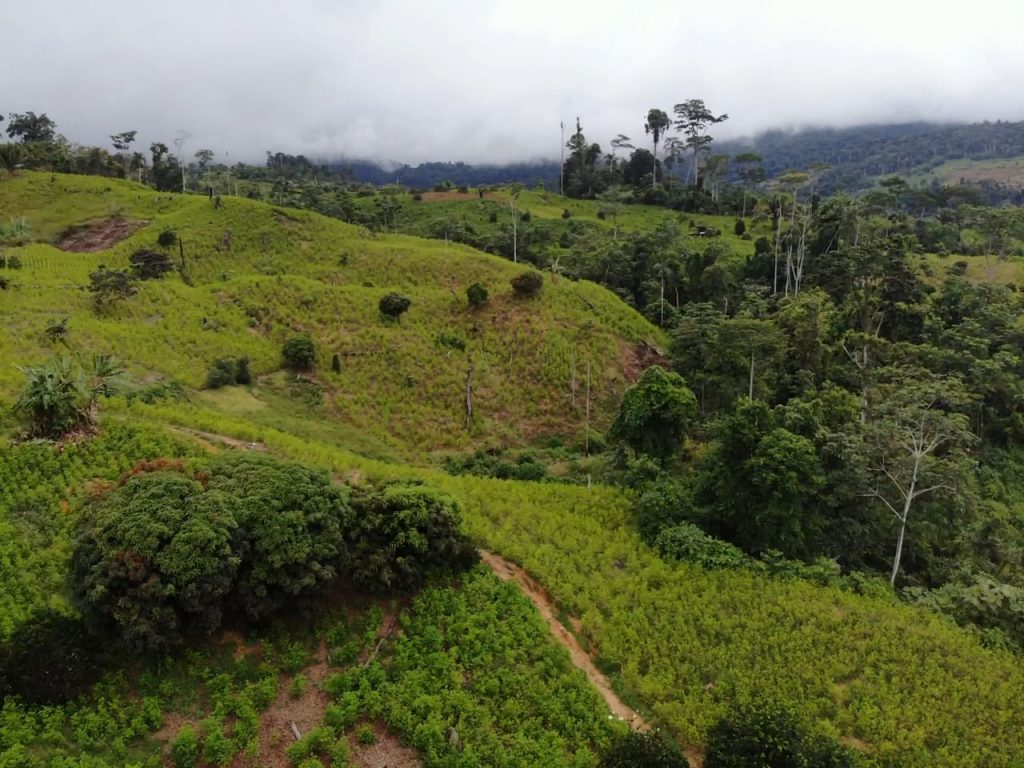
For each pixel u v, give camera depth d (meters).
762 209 103.75
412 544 22.48
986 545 35.12
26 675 16.88
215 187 125.81
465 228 99.38
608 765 17.61
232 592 19.30
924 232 89.44
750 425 32.62
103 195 91.38
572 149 143.25
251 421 41.56
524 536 29.41
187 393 42.81
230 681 18.75
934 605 28.52
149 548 18.05
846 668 23.42
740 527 32.34
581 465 44.66
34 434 27.33
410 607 22.80
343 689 19.41
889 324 58.06
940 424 33.19
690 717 20.81
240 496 20.45
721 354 49.84
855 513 33.94
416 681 20.05
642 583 27.33
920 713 21.86
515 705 19.94
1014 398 49.09
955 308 60.88
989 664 24.48
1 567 20.78
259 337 55.09
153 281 59.97
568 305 62.50
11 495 24.09
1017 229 74.31
